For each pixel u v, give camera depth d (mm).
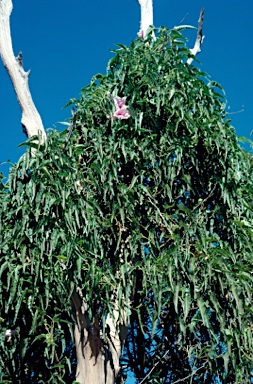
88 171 2701
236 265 2602
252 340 2545
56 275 2402
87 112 2840
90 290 2367
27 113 3090
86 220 2451
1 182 2719
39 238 2404
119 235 2537
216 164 2820
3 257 2455
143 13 3703
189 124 2752
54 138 2621
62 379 2658
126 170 2748
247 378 2523
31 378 2576
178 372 2816
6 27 3225
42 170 2484
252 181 3008
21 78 3135
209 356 2482
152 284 2445
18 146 2561
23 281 2457
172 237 2557
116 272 2586
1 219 2553
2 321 2486
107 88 2916
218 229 2777
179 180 2807
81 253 2416
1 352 2490
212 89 2969
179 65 2928
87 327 2510
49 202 2408
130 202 2562
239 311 2463
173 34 3014
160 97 2771
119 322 2498
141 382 2695
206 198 2713
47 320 2527
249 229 2736
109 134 2797
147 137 2717
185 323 2500
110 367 2545
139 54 2941
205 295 2551
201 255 2543
